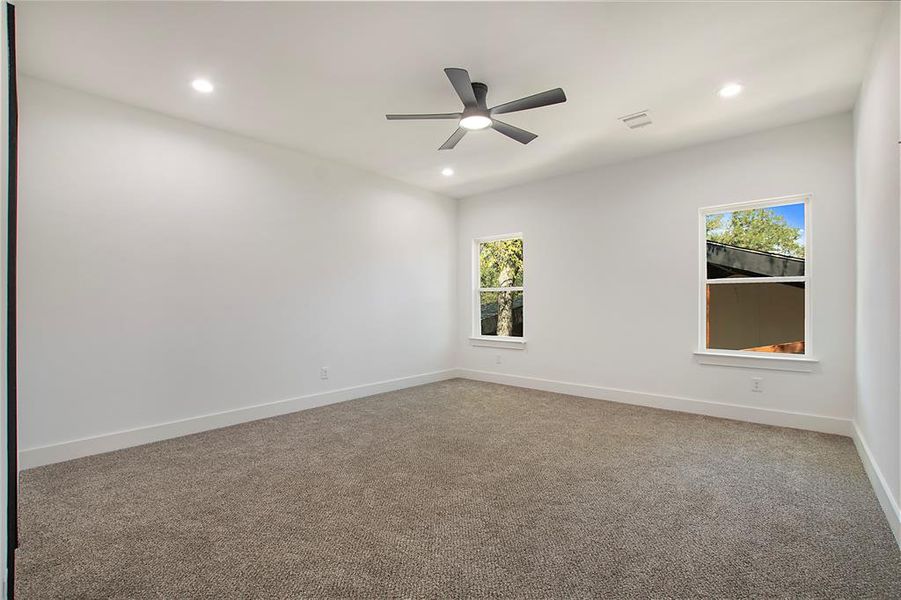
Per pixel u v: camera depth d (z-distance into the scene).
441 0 2.13
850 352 3.40
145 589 1.64
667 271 4.32
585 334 4.91
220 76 2.87
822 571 1.72
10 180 1.49
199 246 3.65
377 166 4.80
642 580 1.67
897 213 2.06
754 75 2.87
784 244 3.81
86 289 3.08
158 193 3.43
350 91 3.08
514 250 5.77
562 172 5.00
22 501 2.36
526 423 3.81
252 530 2.06
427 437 3.43
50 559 1.83
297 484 2.56
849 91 3.07
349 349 4.80
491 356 5.83
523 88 3.04
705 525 2.08
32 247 2.88
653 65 2.75
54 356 2.95
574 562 1.79
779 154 3.71
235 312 3.87
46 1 2.11
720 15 2.26
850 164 3.39
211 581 1.69
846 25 2.34
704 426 3.69
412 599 1.58
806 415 3.58
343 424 3.81
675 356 4.26
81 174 3.07
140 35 2.41
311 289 4.45
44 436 2.90
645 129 3.76
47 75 2.85
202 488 2.52
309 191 4.44
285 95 3.14
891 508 2.06
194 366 3.61
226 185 3.82
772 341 3.87
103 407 3.14
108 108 3.18
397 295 5.35
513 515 2.18
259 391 4.02
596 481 2.58
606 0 2.14
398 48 2.55
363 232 4.96
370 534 2.02
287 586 1.65
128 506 2.30
